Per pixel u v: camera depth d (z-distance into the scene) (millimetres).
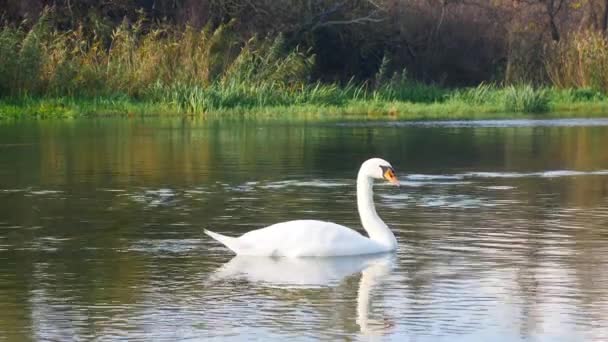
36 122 29156
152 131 25922
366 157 19953
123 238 11703
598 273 9945
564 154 20781
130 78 35031
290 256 10688
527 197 14805
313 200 14484
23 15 39719
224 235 11844
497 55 48094
